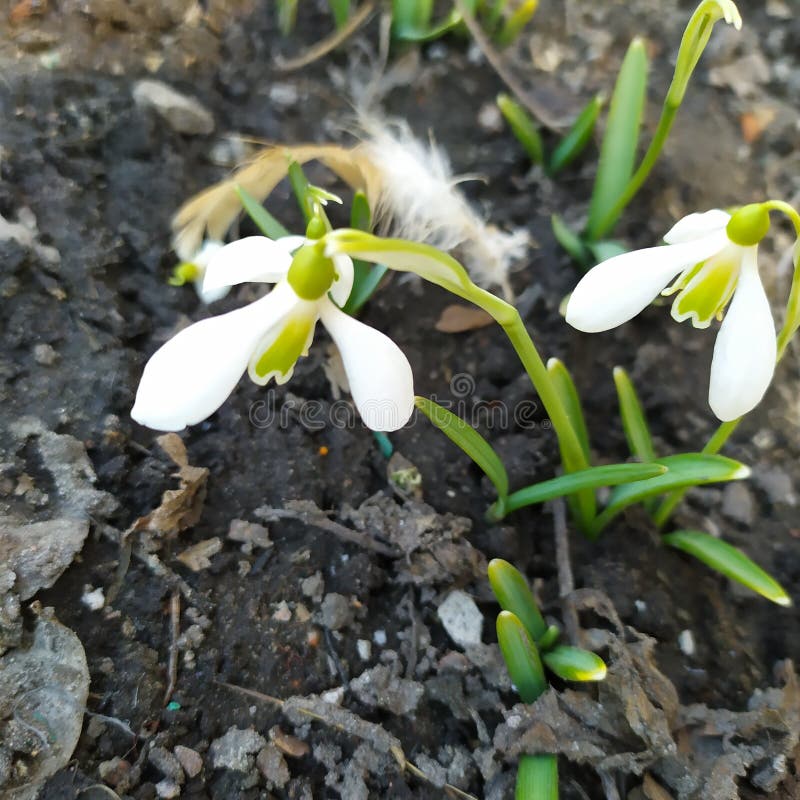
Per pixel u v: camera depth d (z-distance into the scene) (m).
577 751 0.12
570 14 0.21
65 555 0.12
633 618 0.14
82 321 0.14
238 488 0.14
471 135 0.19
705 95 0.20
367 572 0.14
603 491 0.16
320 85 0.19
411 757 0.12
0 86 0.16
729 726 0.13
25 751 0.11
